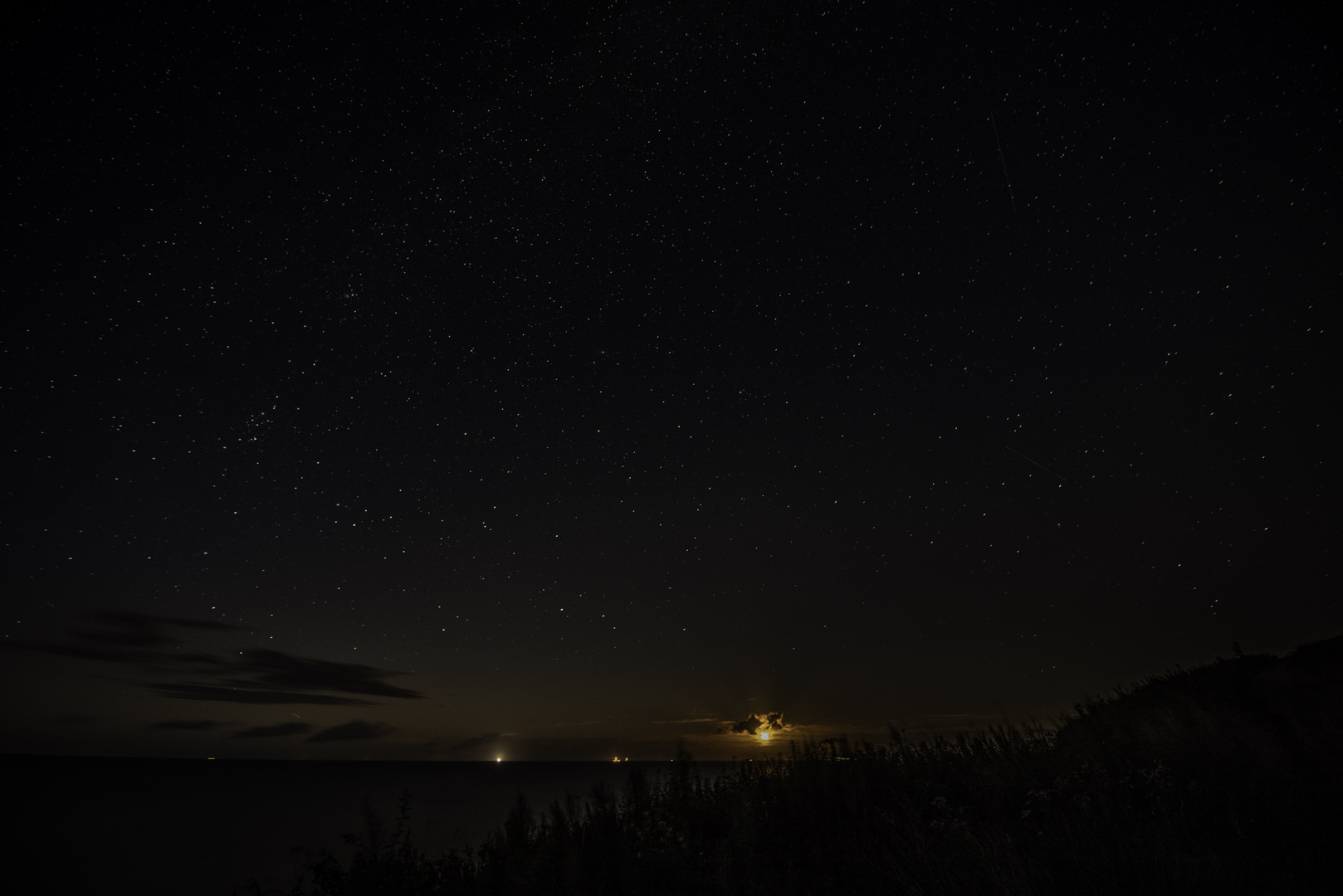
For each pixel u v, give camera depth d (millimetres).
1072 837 5824
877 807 7742
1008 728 9781
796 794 8406
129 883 27047
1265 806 6145
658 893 6215
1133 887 4949
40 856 32312
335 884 6586
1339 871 4727
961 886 5422
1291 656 12859
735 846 6902
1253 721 8773
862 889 5734
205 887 25703
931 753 9438
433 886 6652
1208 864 5035
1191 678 13117
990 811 7078
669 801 8867
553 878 6582
